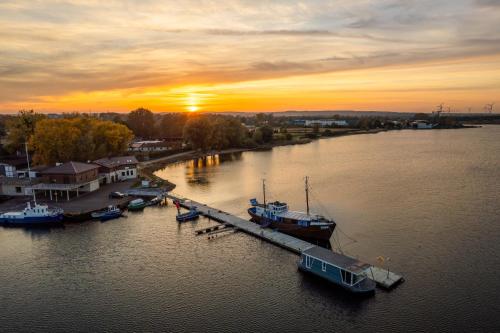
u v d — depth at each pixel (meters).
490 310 42.78
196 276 52.78
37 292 49.59
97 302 46.94
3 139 159.75
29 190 94.81
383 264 54.72
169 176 134.50
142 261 57.88
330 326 41.03
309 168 144.25
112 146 134.12
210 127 199.88
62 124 119.12
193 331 40.88
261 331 40.56
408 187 105.00
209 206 91.00
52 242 66.12
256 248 61.94
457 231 68.00
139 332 41.00
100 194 95.94
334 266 48.34
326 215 80.38
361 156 175.38
